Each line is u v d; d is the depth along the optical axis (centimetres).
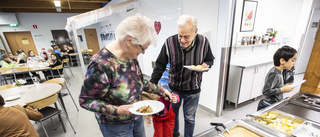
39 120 166
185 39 110
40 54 784
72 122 226
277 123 91
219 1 171
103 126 89
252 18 245
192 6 212
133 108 82
